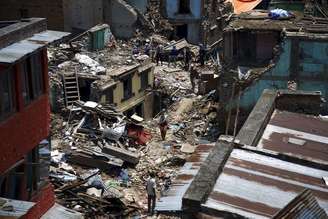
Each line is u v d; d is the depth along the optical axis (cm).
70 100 3459
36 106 1945
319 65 2719
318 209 1070
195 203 1102
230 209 1120
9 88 1770
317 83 2753
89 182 2578
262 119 1703
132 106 3878
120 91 3734
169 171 2767
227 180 1243
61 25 4566
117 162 2772
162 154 2950
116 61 4078
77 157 2770
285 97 1914
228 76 2941
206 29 4991
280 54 2742
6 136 1752
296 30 2812
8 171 1775
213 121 3297
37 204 1975
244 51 2969
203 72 3856
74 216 2083
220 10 4459
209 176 1214
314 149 1580
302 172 1323
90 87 3541
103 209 2402
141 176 2731
